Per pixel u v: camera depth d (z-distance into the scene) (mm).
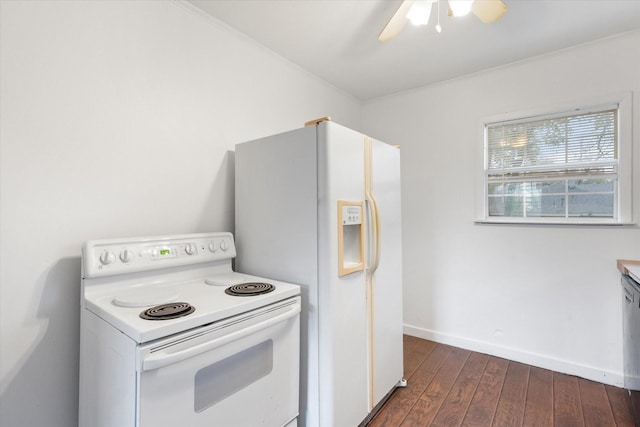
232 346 1155
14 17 1237
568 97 2303
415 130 3039
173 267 1563
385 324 1955
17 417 1264
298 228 1602
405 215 3092
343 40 2188
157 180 1684
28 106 1272
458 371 2354
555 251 2375
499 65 2561
